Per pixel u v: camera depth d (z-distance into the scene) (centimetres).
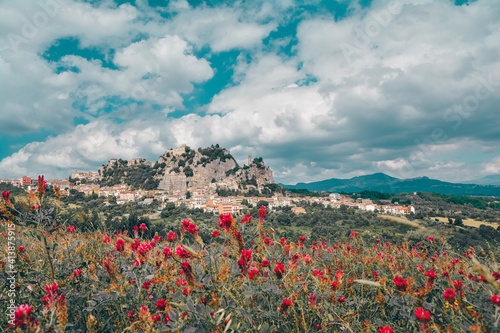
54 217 373
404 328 343
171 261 363
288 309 312
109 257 418
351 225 10162
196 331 243
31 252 404
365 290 444
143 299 346
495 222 10069
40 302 354
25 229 361
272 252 436
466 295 366
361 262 580
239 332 261
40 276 390
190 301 265
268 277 370
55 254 438
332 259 638
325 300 348
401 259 571
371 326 323
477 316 282
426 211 15562
